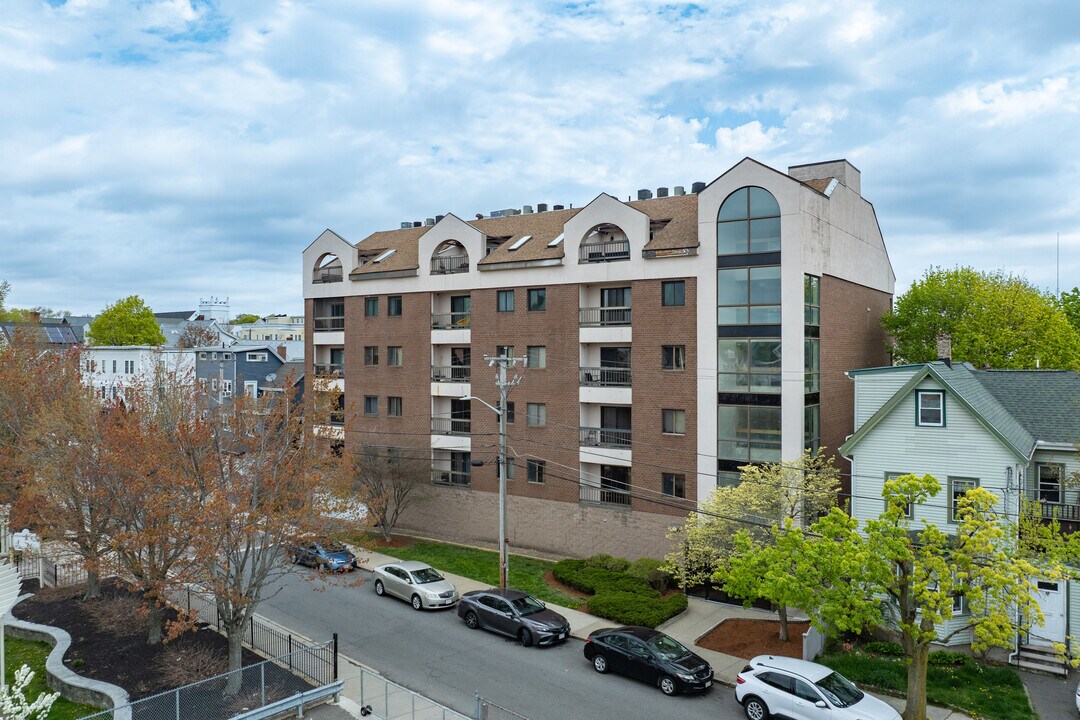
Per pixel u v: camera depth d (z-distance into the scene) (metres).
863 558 17.19
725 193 30.91
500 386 28.38
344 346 43.91
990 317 39.41
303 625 26.55
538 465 36.16
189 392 31.14
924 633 17.69
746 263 30.53
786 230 29.69
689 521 27.78
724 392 31.02
